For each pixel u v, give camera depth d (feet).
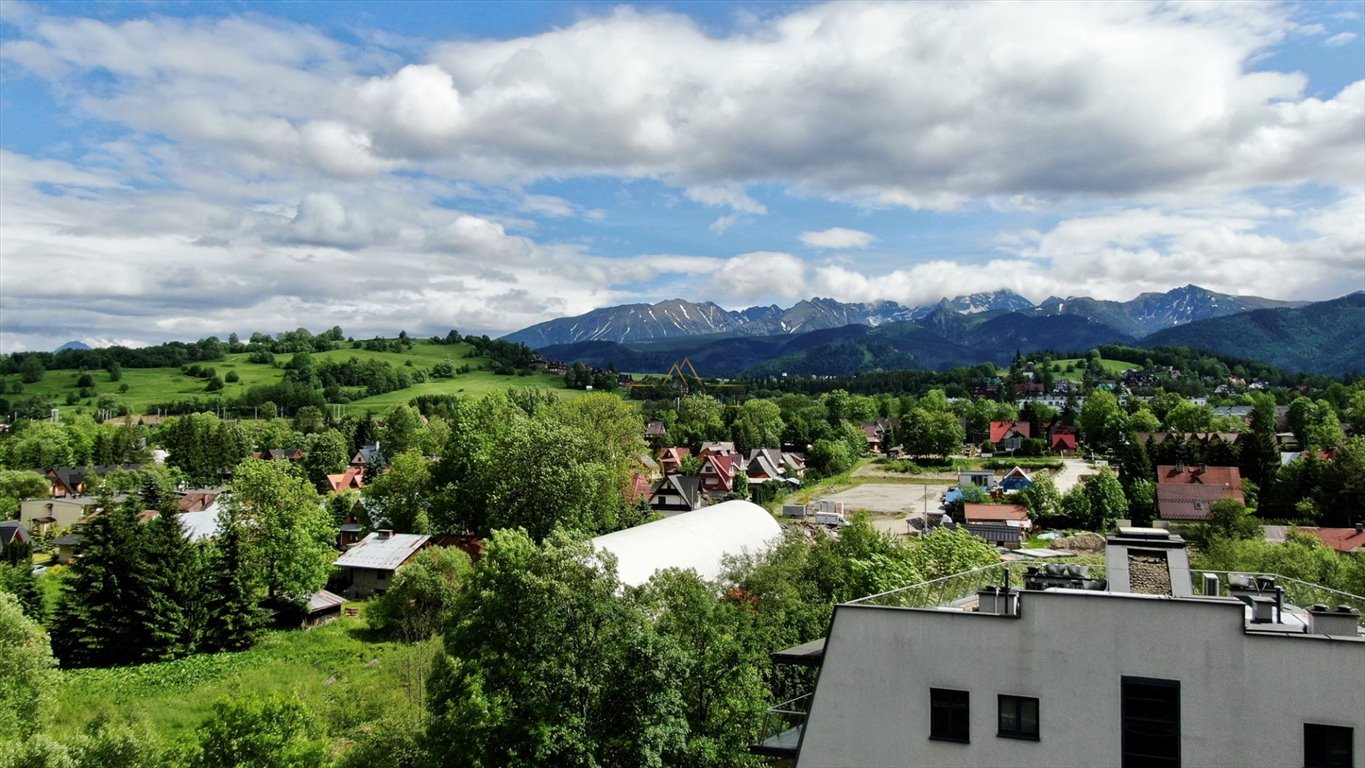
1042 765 64.59
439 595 225.76
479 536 296.71
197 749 115.96
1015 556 304.50
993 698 66.08
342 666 207.10
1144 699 63.21
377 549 287.48
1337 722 59.57
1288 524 344.28
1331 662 59.98
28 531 422.00
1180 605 63.00
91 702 181.68
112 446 648.38
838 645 70.13
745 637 114.62
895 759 67.82
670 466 578.25
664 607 121.60
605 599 106.63
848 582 165.27
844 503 460.14
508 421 347.15
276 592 249.75
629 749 97.71
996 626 66.49
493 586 112.47
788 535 239.30
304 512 258.78
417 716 138.82
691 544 214.48
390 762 122.62
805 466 611.88
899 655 68.44
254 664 209.97
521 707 101.30
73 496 500.74
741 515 249.75
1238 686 61.46
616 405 408.67
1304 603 82.28
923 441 653.30
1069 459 650.43
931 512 413.59
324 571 257.55
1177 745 62.49
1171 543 80.18
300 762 112.88
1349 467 335.88
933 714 67.56
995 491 447.01
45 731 141.90
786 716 89.40
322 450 574.97
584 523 281.54
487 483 290.97
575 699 100.48
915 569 153.28
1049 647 65.16
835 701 69.72
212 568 228.84
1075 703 64.34
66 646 213.87
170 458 606.96
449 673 108.58
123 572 217.56
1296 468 366.22
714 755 102.22
